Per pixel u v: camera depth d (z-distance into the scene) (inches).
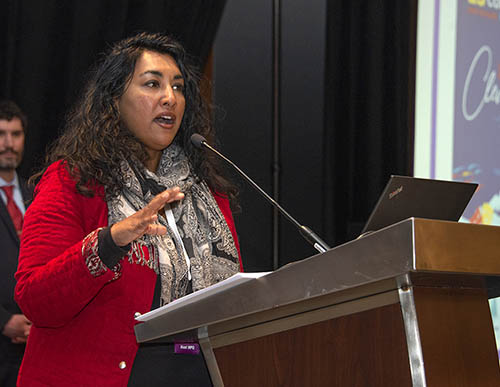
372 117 214.1
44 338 85.0
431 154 196.4
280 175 209.2
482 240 58.8
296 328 69.1
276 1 211.6
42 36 162.9
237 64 207.3
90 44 166.6
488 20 206.4
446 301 63.7
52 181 89.5
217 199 106.4
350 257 58.7
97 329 84.1
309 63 213.0
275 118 209.2
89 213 88.7
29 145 159.9
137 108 95.4
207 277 94.7
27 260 82.6
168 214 95.8
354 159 215.6
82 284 75.9
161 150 101.3
